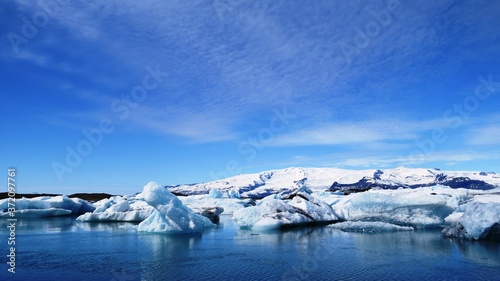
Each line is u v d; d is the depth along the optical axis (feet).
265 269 40.06
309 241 60.34
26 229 84.53
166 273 38.73
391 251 49.32
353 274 37.17
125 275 38.09
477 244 53.26
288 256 47.32
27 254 50.19
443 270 38.11
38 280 36.37
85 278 37.01
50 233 75.77
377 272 37.78
